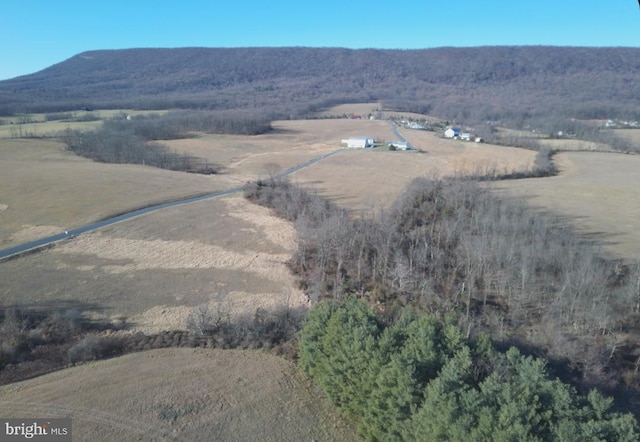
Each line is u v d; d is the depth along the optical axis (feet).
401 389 111.65
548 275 201.77
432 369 116.37
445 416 97.91
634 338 166.30
